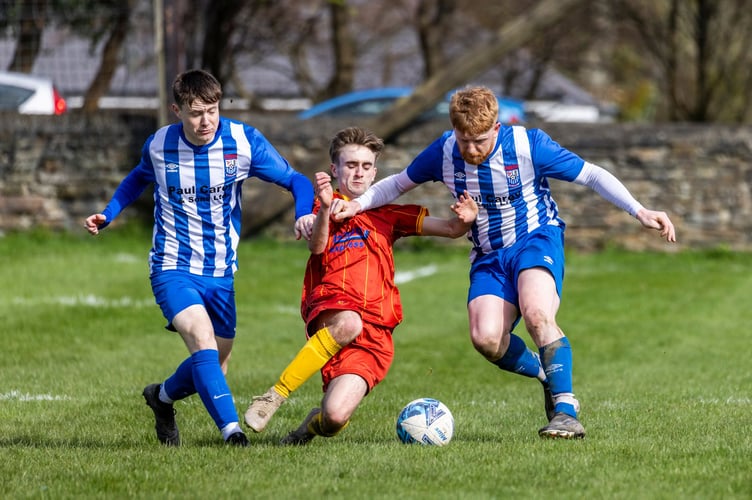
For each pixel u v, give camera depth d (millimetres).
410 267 54375
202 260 20219
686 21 79875
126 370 30172
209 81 19078
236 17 70062
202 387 18953
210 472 17109
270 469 17266
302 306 20094
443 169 20531
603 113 110250
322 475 16891
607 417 23156
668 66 82188
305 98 98312
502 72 101250
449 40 105188
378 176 58969
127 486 16234
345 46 90062
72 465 17844
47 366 30562
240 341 35469
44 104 60906
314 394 26953
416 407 20000
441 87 57781
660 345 35562
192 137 19641
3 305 39875
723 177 58438
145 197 58188
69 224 57250
